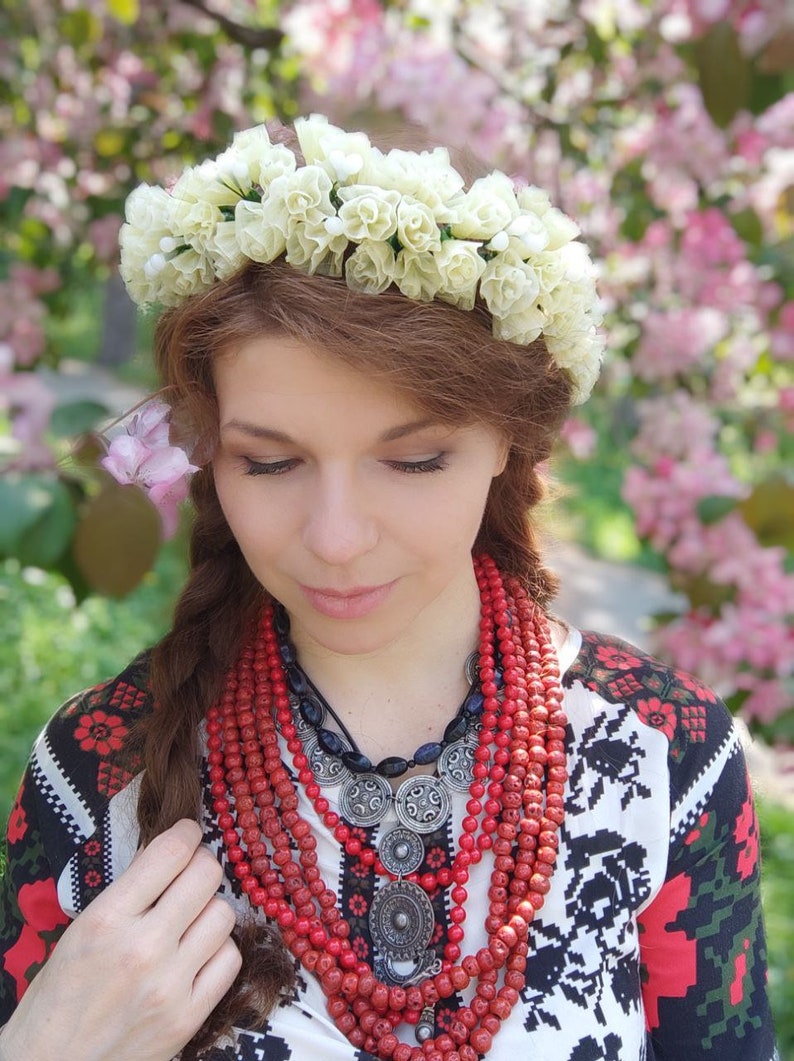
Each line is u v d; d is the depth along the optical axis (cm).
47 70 298
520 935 98
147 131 295
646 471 280
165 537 141
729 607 244
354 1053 94
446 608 106
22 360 292
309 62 288
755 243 259
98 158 299
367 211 83
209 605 110
